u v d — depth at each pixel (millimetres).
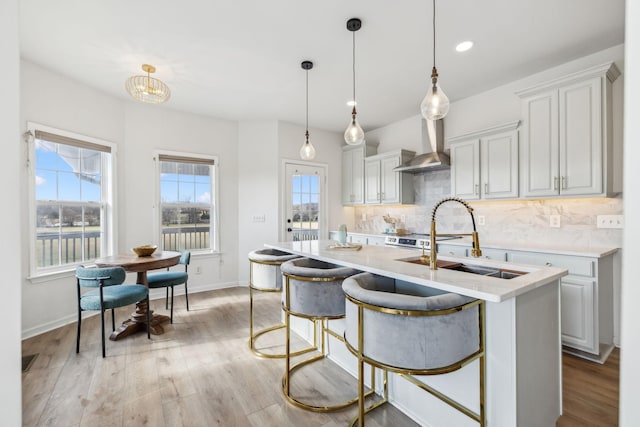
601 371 2225
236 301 3986
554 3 2146
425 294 1813
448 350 1302
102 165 3691
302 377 2215
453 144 3641
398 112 4402
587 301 2383
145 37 2559
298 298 1930
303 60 2932
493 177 3236
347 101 3979
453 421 1595
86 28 2432
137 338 2842
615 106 2629
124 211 3873
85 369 2289
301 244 2992
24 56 2852
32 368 2299
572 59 2906
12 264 528
